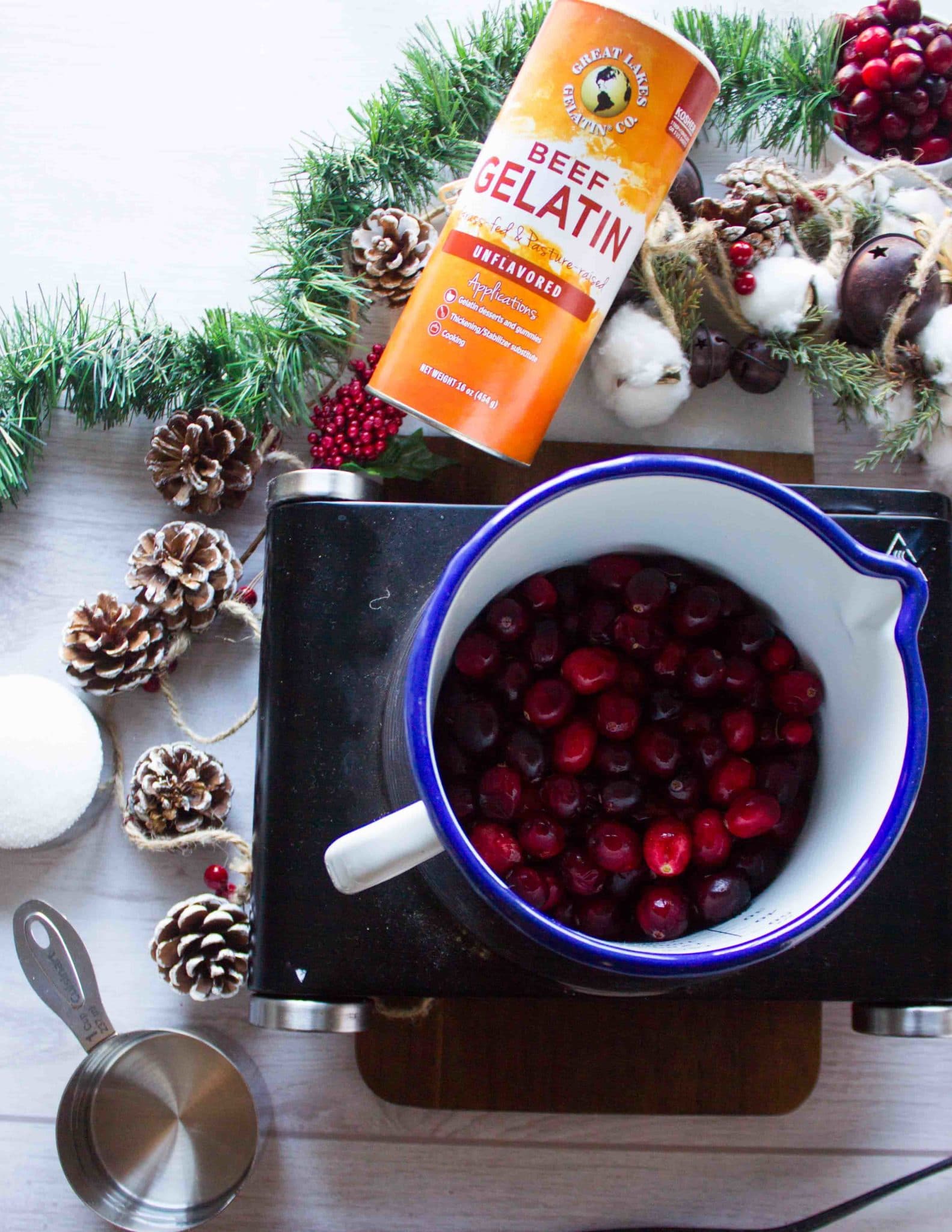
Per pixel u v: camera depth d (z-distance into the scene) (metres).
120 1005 0.87
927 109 0.87
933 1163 0.87
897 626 0.67
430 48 0.92
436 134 0.87
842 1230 0.87
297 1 0.92
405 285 0.85
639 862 0.71
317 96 0.92
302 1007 0.75
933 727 0.77
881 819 0.66
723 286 0.88
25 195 0.91
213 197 0.92
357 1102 0.87
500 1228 0.86
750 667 0.73
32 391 0.87
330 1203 0.86
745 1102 0.85
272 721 0.77
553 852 0.71
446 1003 0.85
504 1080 0.85
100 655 0.85
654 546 0.74
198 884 0.88
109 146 0.92
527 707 0.72
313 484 0.79
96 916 0.88
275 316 0.88
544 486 0.67
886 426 0.86
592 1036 0.85
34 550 0.90
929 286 0.84
